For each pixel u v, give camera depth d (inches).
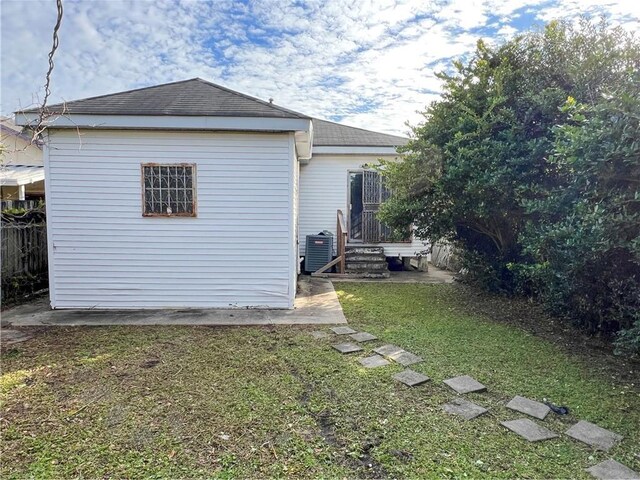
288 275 250.8
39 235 301.3
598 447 100.5
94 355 166.4
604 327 187.6
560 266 181.0
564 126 166.1
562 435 106.2
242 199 245.4
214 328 208.7
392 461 94.3
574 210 167.2
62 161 237.5
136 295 247.0
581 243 156.3
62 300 244.7
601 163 145.6
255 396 128.3
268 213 247.0
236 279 249.6
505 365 156.6
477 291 307.4
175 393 130.3
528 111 231.1
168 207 243.8
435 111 280.7
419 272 425.4
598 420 114.4
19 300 270.5
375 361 160.7
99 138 237.6
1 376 144.3
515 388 135.6
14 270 275.0
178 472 89.8
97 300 245.6
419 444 101.4
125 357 164.2
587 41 228.2
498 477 88.4
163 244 245.4
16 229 276.7
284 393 130.6
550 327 211.3
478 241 310.2
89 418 114.0
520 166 227.3
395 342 185.2
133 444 100.8
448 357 165.3
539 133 235.6
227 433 106.1
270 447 99.8
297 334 198.2
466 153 239.3
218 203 245.0
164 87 279.4
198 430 107.6
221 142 241.6
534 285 256.4
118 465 92.2
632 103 135.3
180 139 240.4
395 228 309.3
